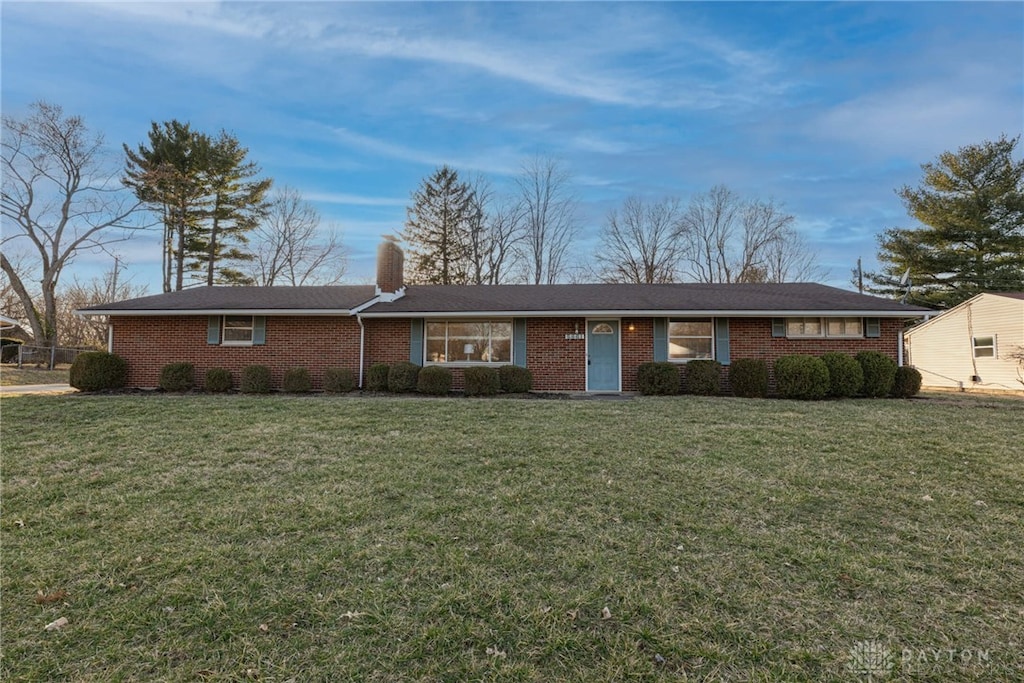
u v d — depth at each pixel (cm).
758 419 806
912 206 2611
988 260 2458
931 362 2098
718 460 575
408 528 394
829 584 310
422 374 1228
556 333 1343
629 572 324
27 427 732
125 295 3466
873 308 1234
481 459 579
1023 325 1722
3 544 366
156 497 463
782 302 1316
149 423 762
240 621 268
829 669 232
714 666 234
